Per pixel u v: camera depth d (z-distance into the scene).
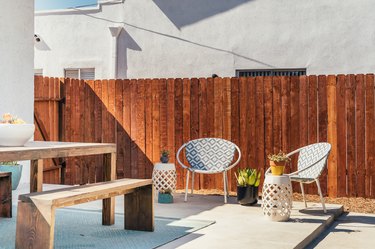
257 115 8.43
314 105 8.16
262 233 5.30
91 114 9.40
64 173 9.27
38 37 12.38
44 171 8.80
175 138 8.91
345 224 6.30
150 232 5.19
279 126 8.32
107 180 5.38
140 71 11.48
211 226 5.61
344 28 9.98
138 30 11.48
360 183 7.99
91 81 9.41
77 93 9.37
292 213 6.50
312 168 6.62
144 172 9.12
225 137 8.61
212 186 8.67
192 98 8.81
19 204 4.00
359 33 9.90
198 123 8.77
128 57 11.57
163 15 11.27
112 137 9.31
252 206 6.95
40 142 5.56
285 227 5.62
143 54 11.44
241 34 10.65
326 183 8.13
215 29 10.85
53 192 4.31
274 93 8.34
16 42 8.07
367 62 9.86
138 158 9.16
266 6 10.45
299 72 10.38
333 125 8.09
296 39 10.27
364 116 7.96
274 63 10.43
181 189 8.81
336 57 10.03
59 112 9.20
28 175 8.39
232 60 10.72
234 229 5.47
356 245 5.24
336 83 8.08
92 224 5.52
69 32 12.10
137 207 5.25
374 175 7.91
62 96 9.20
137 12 11.48
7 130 4.60
